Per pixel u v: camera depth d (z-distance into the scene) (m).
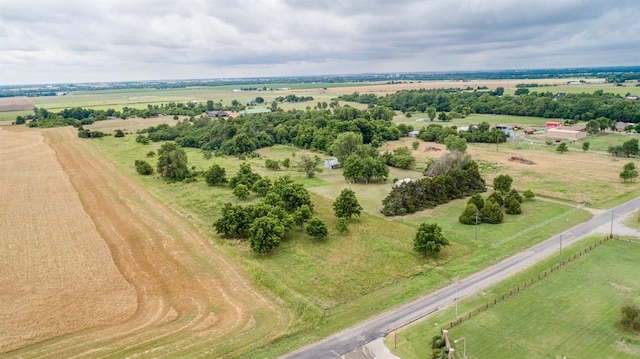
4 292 56.84
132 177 120.50
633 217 80.44
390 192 96.31
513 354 43.09
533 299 53.28
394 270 62.66
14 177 118.31
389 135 177.50
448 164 106.38
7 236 76.19
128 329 48.69
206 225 82.38
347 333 47.78
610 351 43.22
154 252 70.00
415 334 47.09
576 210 85.81
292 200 86.69
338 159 134.25
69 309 52.78
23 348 45.22
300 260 66.44
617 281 57.03
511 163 129.25
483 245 70.50
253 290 58.00
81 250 70.44
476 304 52.59
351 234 76.75
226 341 46.34
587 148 144.50
